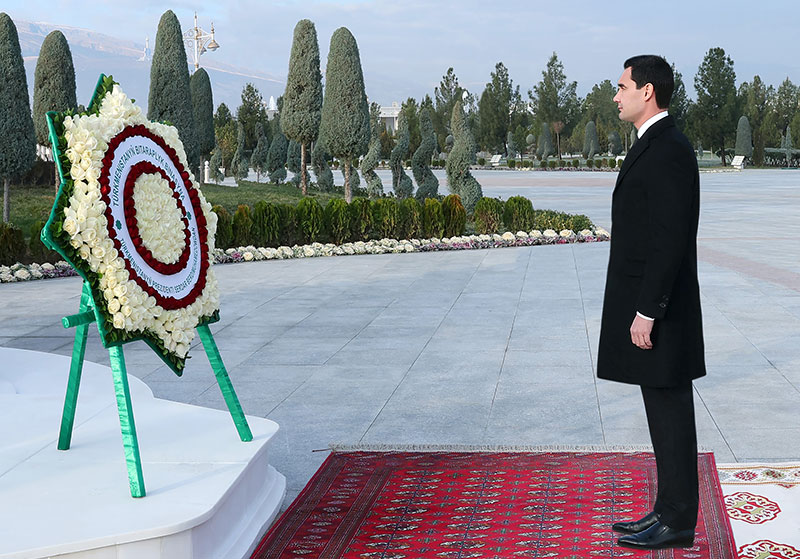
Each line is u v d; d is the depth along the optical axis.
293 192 25.48
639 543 3.69
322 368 7.21
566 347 7.73
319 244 15.34
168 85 21.61
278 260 14.62
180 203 4.16
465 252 15.48
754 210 23.33
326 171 28.55
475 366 7.14
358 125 21.48
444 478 4.65
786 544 3.75
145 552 3.28
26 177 21.41
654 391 3.67
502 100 82.81
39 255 13.45
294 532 3.99
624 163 3.66
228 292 11.30
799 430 5.30
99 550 3.20
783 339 7.77
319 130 22.62
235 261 14.42
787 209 23.58
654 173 3.50
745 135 62.59
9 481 3.79
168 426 4.57
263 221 15.30
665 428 3.66
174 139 4.26
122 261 3.64
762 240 15.91
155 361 7.59
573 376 6.74
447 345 7.95
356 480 4.65
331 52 21.31
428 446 5.15
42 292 11.53
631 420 5.61
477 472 4.73
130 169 3.82
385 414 5.89
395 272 12.92
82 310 3.90
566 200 28.70
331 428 5.63
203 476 3.82
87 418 4.77
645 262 3.59
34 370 6.12
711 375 6.63
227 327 8.99
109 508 3.46
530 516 4.10
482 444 5.20
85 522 3.33
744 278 11.36
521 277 12.11
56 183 21.97
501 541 3.83
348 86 21.33
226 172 48.38
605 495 4.33
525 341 8.02
